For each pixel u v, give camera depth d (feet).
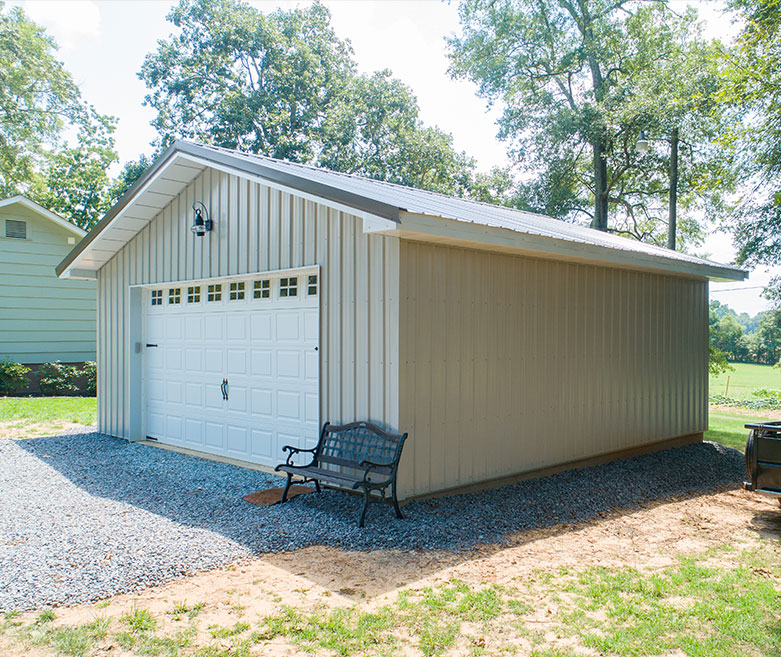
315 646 10.99
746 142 41.52
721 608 12.87
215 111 89.61
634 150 76.02
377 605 12.75
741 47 40.45
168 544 16.12
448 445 21.08
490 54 81.71
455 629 11.69
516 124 81.87
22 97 94.07
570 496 22.26
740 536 18.47
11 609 12.28
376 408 19.99
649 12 76.23
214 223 27.20
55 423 38.60
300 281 23.58
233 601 12.89
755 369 137.39
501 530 18.17
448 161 98.37
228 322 27.12
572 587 13.93
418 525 17.92
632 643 11.25
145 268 31.58
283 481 22.70
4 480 23.58
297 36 96.17
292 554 15.81
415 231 17.30
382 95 95.91
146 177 28.02
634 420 30.04
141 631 11.43
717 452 32.50
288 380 24.03
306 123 91.91
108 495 21.27
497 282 23.06
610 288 28.76
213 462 26.32
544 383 25.05
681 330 33.55
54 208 110.73
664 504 22.33
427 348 20.33
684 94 62.49
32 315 54.60
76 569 14.35
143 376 32.42
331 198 18.79
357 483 17.56
